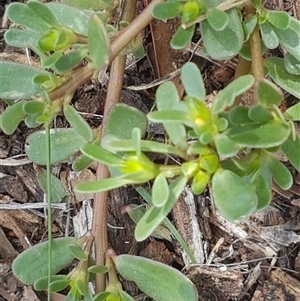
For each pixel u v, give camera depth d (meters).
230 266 0.11
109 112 0.09
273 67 0.10
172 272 0.09
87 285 0.09
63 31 0.08
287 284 0.11
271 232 0.11
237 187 0.07
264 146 0.08
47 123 0.09
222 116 0.08
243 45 0.10
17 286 0.11
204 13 0.09
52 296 0.11
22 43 0.09
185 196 0.11
